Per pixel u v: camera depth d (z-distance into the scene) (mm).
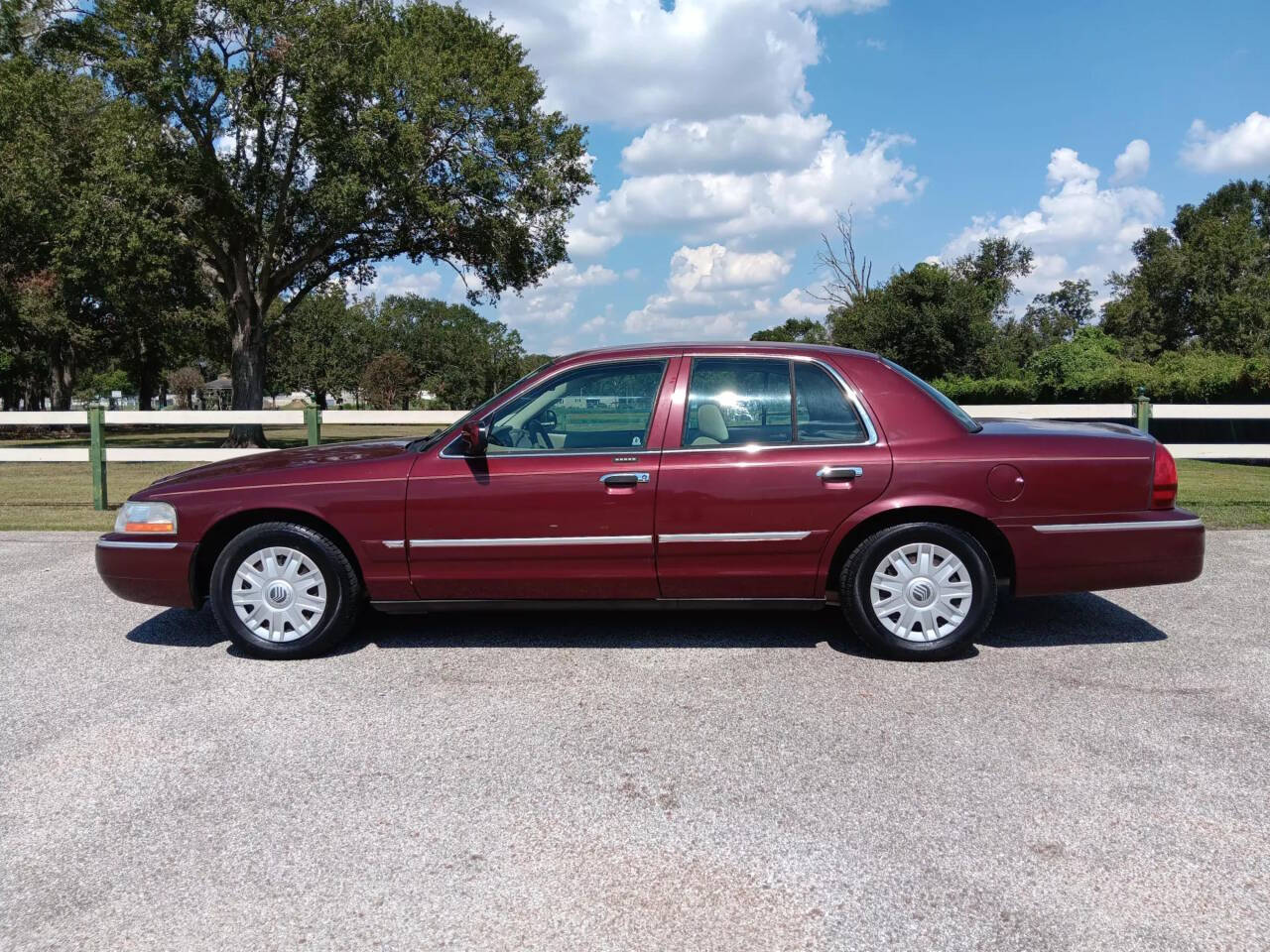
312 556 4871
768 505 4680
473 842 2990
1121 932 2463
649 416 4832
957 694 4273
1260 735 3764
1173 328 49156
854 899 2635
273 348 59969
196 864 2869
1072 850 2881
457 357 90562
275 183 26016
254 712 4168
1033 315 62844
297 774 3506
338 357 79125
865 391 4809
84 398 95125
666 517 4707
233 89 24234
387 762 3615
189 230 26891
